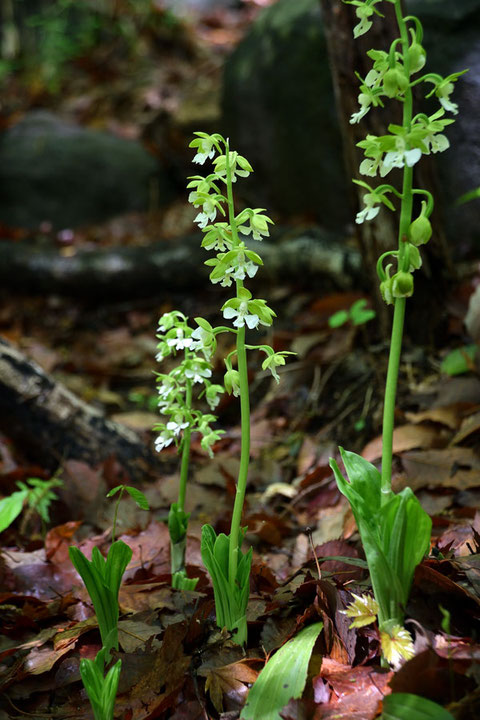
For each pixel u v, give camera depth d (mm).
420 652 1382
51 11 7594
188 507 2740
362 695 1433
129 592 1972
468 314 3018
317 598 1644
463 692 1379
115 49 7512
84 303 4695
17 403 3025
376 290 3191
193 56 7453
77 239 5426
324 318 3600
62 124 6070
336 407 3217
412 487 2457
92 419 3158
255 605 1798
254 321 1473
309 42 4426
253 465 3025
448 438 2674
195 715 1547
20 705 1675
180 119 5625
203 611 1745
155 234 5309
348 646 1550
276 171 4816
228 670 1592
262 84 4766
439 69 3836
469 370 2941
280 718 1412
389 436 1460
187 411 1795
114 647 1696
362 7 1396
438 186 3088
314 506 2662
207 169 5570
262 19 5023
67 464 2920
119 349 4285
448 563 1648
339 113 3037
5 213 5703
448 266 3203
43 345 4445
